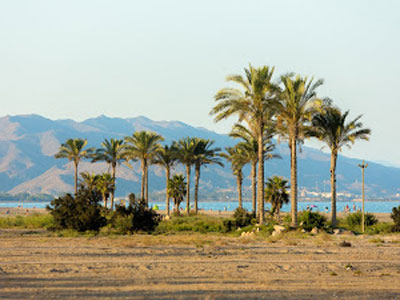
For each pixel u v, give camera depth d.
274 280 19.55
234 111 54.84
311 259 26.97
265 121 55.91
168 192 102.25
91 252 29.78
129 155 97.25
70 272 21.53
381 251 31.41
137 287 17.95
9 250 30.95
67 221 51.12
